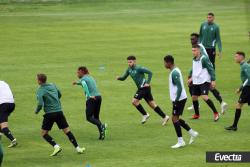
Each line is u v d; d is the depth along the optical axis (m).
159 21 135.38
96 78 77.69
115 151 47.88
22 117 59.34
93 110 51.56
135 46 104.19
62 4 159.38
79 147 47.56
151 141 50.69
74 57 93.44
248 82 51.69
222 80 76.62
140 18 139.75
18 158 46.50
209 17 69.75
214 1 170.88
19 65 86.69
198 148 48.12
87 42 108.12
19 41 108.31
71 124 56.84
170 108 62.44
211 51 70.44
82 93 69.50
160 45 105.25
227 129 53.56
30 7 152.62
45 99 46.62
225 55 95.50
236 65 87.19
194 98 57.31
